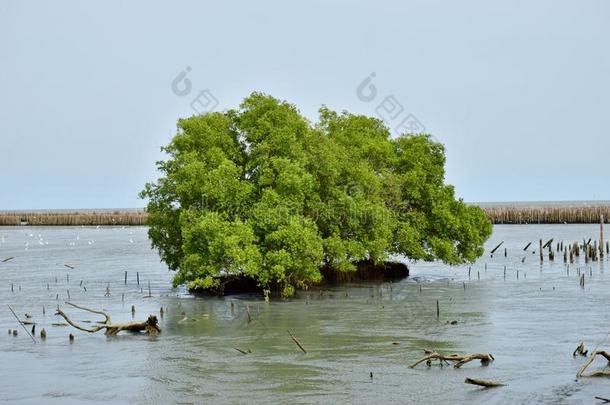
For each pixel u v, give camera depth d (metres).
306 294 55.69
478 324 42.47
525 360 34.06
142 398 29.50
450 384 30.58
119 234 155.75
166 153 57.81
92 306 51.03
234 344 38.16
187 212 53.16
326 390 30.00
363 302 51.31
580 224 165.50
